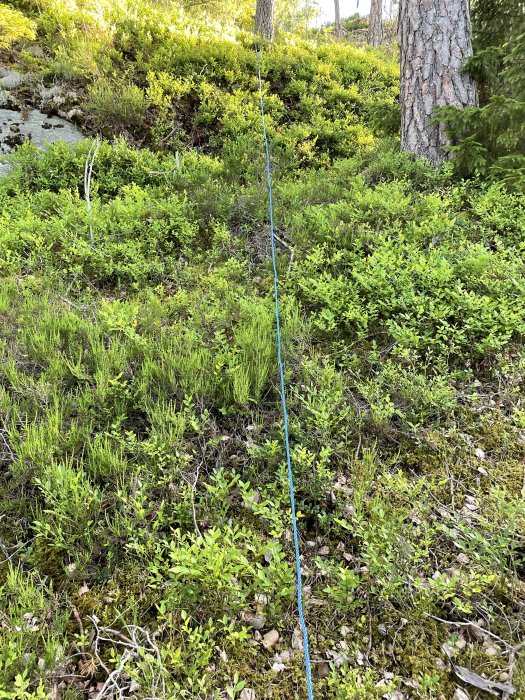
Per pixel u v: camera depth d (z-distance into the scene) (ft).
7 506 8.19
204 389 10.62
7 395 9.97
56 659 6.34
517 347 12.03
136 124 25.84
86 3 33.24
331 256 16.10
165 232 17.81
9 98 24.17
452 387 11.01
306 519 8.63
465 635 6.93
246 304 13.09
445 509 8.71
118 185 21.48
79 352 11.48
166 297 15.21
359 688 5.87
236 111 28.58
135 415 10.50
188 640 6.68
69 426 9.84
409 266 14.07
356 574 7.70
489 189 17.42
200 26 37.40
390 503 8.63
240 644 6.77
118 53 29.30
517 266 13.69
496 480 9.28
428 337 11.93
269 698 6.30
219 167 23.07
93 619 7.00
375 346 12.07
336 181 21.58
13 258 15.57
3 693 5.47
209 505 8.57
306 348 12.30
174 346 11.94
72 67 26.58
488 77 20.10
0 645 6.26
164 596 7.20
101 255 16.12
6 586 7.16
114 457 8.63
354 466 9.35
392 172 20.20
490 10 21.20
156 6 39.32
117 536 7.84
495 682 6.32
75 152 22.25
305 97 32.83
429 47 20.07
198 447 9.87
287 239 17.83
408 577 7.27
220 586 6.64
